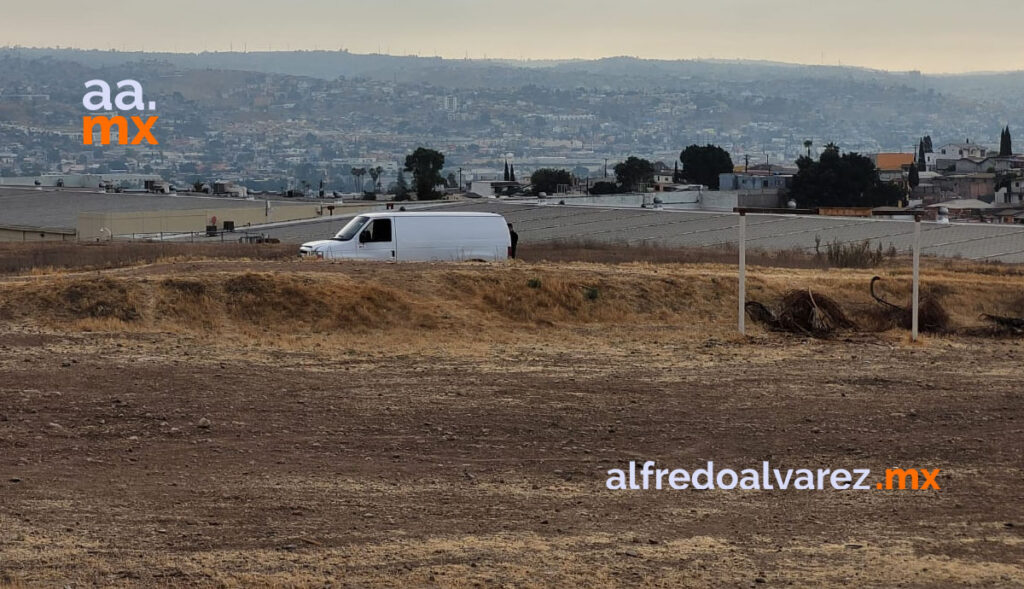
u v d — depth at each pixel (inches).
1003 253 2906.0
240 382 973.8
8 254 2427.4
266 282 1354.6
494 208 4471.0
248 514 644.1
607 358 1113.4
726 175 7253.9
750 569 559.8
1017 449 796.6
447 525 628.7
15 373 983.6
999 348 1221.1
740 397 945.5
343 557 571.2
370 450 784.3
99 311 1284.4
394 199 6333.7
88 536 600.7
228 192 6363.2
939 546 600.1
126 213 4212.6
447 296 1391.5
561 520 642.2
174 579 537.0
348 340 1203.2
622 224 3806.6
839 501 684.7
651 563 567.2
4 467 729.6
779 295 1521.9
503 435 824.9
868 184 6269.7
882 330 1337.4
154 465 742.5
